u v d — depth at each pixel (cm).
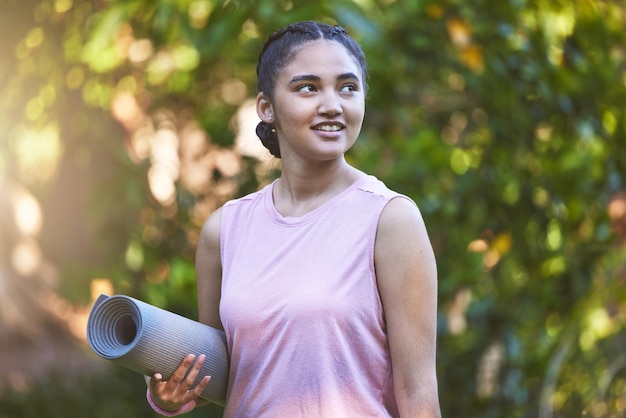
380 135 733
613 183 717
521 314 737
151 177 916
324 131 330
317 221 328
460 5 678
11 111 917
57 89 883
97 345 328
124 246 907
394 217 320
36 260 1290
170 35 753
